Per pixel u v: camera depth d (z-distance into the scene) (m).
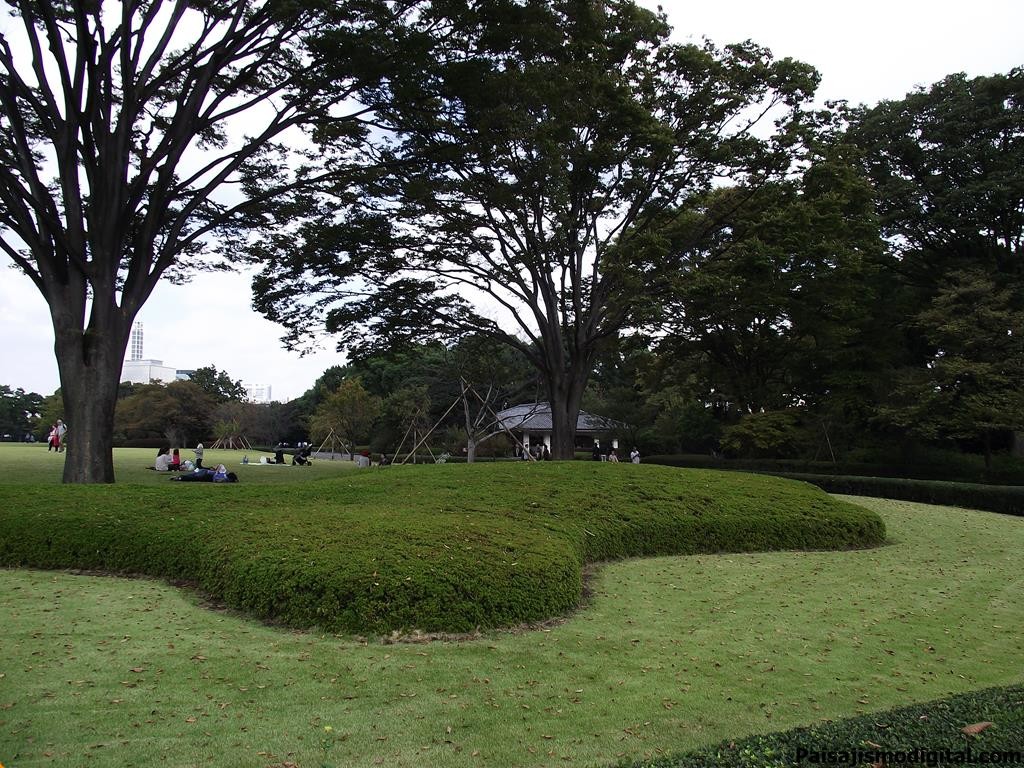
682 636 6.14
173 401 53.41
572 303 22.27
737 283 18.30
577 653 5.56
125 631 5.75
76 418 12.76
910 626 6.71
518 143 16.33
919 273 27.89
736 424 29.86
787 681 5.05
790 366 28.88
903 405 24.45
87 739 3.76
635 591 7.87
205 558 7.27
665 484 12.02
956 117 24.86
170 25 12.66
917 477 26.19
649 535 10.18
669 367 33.84
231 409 59.53
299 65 13.57
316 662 5.12
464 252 19.61
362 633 5.80
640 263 18.56
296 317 20.03
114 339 13.14
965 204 24.08
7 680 4.56
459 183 16.39
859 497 20.22
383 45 11.87
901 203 25.61
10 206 12.39
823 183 17.94
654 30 17.66
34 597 6.80
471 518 8.89
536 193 17.28
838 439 29.80
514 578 6.57
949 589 8.48
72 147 12.50
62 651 5.19
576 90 14.59
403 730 4.02
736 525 10.78
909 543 12.12
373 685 4.71
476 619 6.09
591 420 42.88
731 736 4.05
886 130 25.91
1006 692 4.11
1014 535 13.48
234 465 32.69
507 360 38.56
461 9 11.86
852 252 19.09
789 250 18.06
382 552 6.66
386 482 11.47
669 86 18.69
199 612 6.40
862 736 3.33
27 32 12.02
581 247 20.09
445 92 12.74
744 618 6.81
